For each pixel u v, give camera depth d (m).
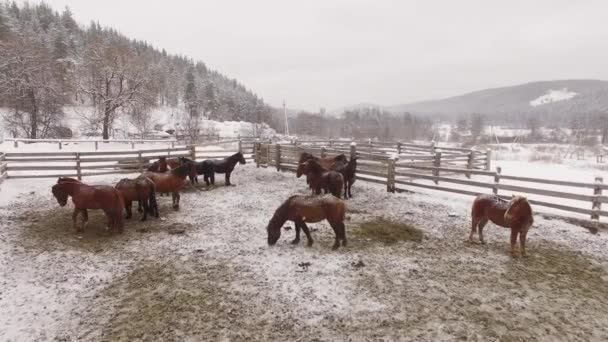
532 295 5.59
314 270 6.37
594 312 5.16
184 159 13.10
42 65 34.59
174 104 74.56
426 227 8.67
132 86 34.78
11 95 32.97
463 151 15.55
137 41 104.88
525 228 6.85
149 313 5.05
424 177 11.66
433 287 5.80
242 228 8.58
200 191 12.52
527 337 4.59
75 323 4.82
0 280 5.91
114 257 6.86
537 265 6.66
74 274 6.16
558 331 4.72
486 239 7.94
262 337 4.56
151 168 12.85
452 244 7.62
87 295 5.50
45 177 13.34
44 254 6.95
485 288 5.79
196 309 5.15
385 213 9.76
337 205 7.14
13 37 37.31
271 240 7.40
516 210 6.79
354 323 4.84
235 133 60.72
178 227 8.59
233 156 13.47
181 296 5.49
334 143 21.56
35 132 33.00
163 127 55.34
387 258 6.89
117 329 4.70
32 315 4.98
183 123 51.50
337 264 6.61
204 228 8.55
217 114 80.31
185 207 10.41
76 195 7.86
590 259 6.96
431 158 13.57
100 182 13.36
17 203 10.38
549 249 7.42
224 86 105.00
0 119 35.72
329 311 5.11
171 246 7.42
